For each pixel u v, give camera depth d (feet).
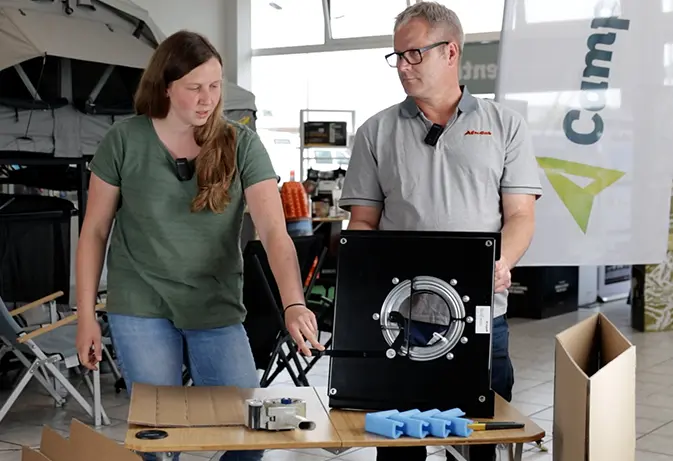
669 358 20.90
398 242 6.54
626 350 6.19
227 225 7.29
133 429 5.96
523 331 24.68
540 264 13.30
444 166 8.04
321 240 15.93
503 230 7.99
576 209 13.24
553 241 13.29
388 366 6.44
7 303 17.66
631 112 13.17
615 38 13.09
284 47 37.22
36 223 17.95
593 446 5.61
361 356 6.47
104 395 16.94
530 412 16.01
